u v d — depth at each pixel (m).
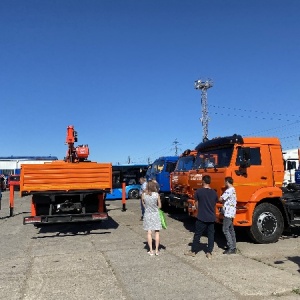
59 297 5.51
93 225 13.20
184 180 12.19
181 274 6.52
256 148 9.45
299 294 5.36
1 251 9.00
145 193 8.24
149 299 5.31
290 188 10.39
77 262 7.63
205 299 5.23
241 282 5.97
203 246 9.03
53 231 12.05
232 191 8.25
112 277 6.46
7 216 16.66
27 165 11.04
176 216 15.51
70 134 13.95
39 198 11.32
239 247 8.82
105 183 11.45
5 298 5.52
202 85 47.25
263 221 9.20
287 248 8.65
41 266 7.38
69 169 11.27
